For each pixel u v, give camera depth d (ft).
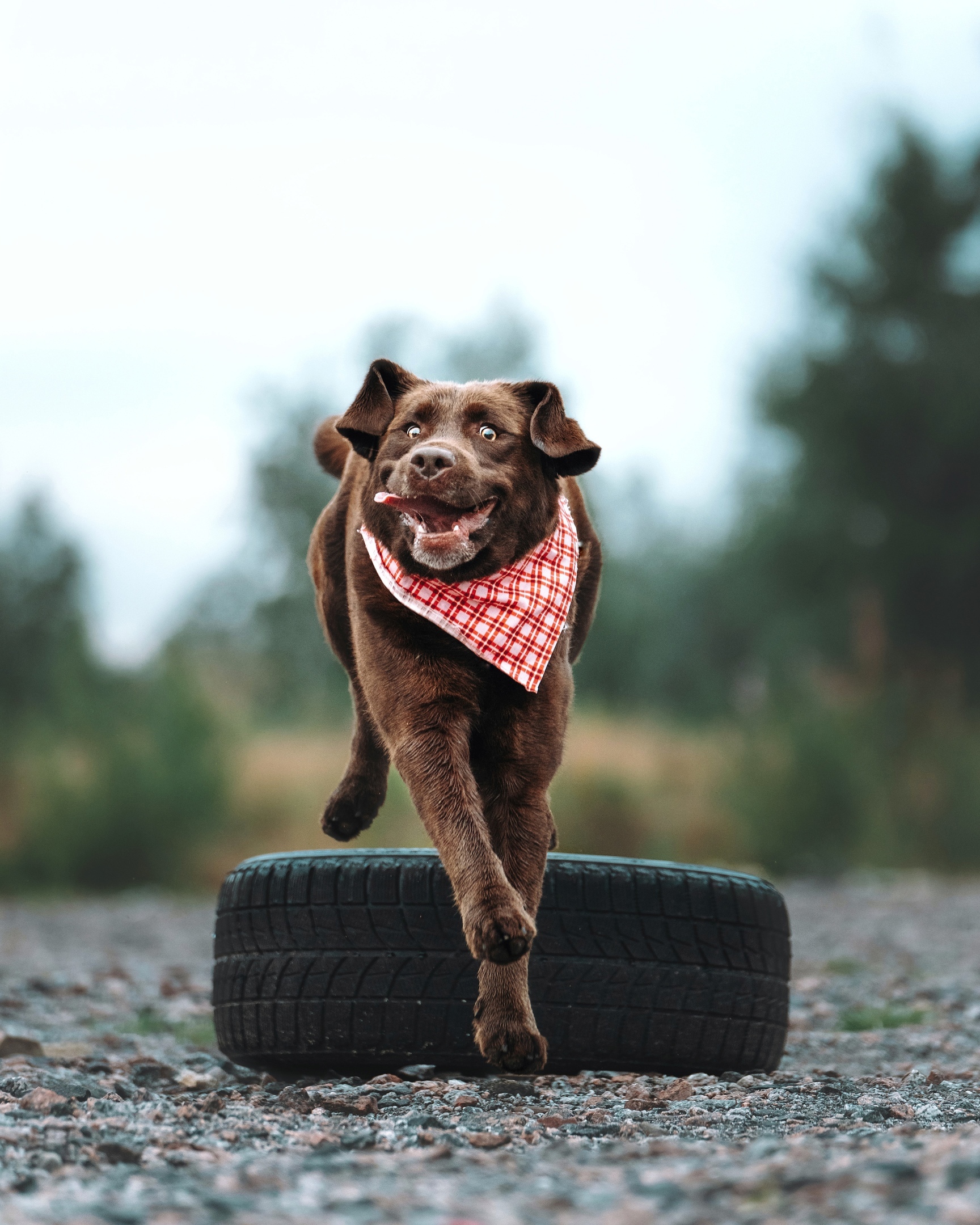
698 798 82.84
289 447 156.76
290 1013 18.48
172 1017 27.61
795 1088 17.38
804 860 80.02
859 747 82.89
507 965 15.96
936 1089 18.13
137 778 80.79
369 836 74.90
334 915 18.34
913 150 123.95
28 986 32.09
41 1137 12.90
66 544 132.87
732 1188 10.79
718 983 18.67
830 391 122.31
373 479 16.78
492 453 16.29
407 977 18.04
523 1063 15.64
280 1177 11.55
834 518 124.26
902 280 124.98
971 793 85.71
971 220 125.49
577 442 16.43
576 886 18.42
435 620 16.10
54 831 80.07
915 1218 9.73
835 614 124.98
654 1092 17.17
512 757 16.87
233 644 162.61
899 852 83.97
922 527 120.98
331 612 19.60
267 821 83.87
